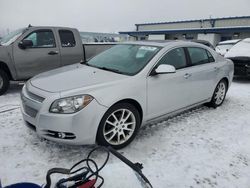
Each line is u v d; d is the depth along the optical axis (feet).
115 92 9.63
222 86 16.58
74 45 21.29
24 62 18.66
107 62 12.66
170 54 12.32
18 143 10.47
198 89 13.97
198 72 13.62
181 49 13.11
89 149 10.15
